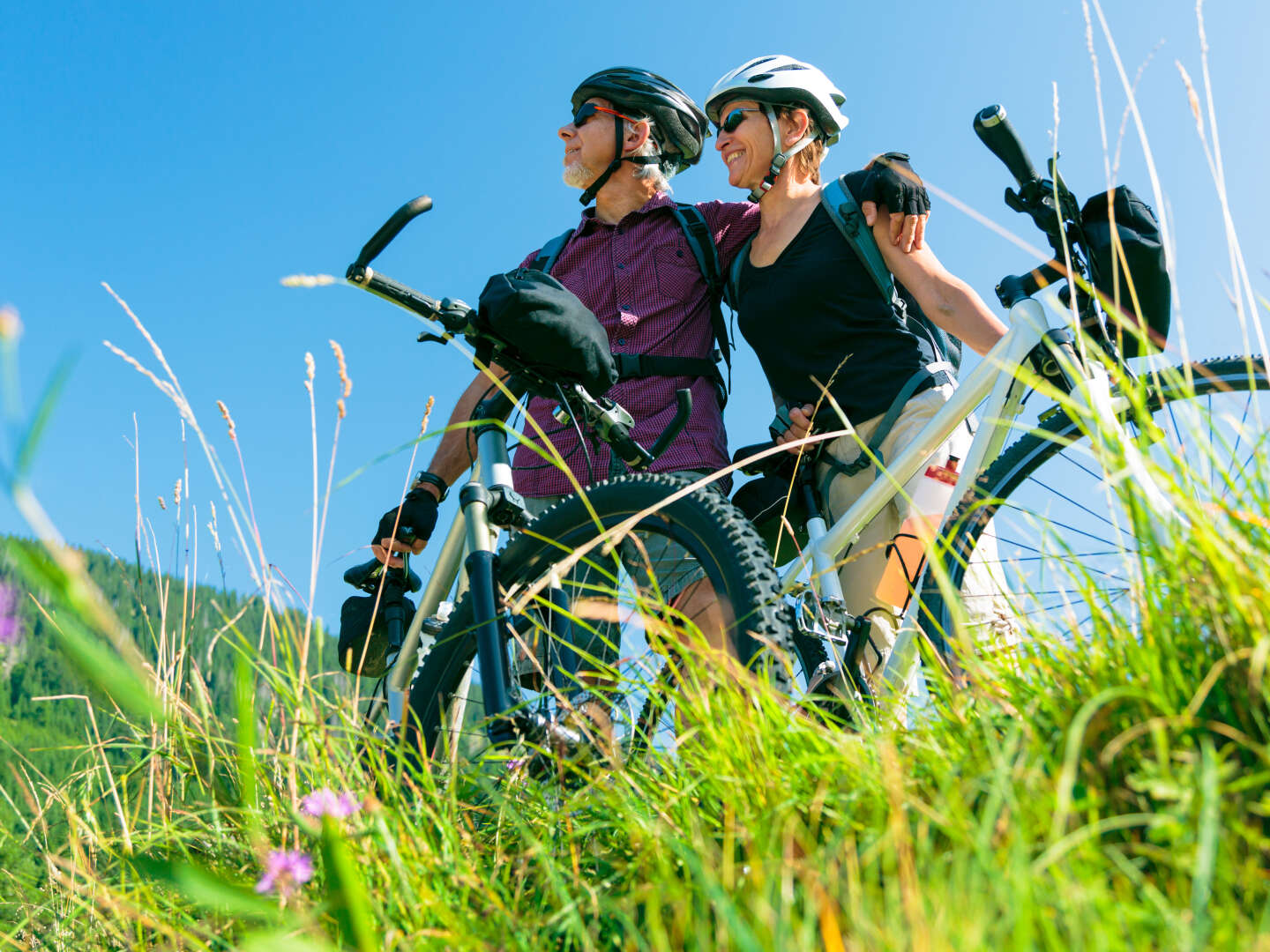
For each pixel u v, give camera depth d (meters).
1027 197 2.43
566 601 2.09
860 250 2.95
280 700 1.72
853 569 2.89
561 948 1.32
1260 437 1.40
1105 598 1.40
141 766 1.89
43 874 1.86
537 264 3.42
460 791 1.71
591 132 3.44
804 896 1.11
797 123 3.18
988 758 1.32
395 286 2.13
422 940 1.21
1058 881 0.96
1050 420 2.34
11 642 0.53
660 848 1.33
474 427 2.44
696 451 3.03
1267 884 0.99
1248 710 1.18
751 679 1.59
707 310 3.29
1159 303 2.26
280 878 1.24
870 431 2.92
